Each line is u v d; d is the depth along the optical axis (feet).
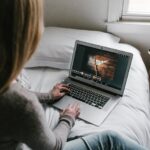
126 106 4.05
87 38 5.54
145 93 4.54
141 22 6.07
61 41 5.34
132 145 3.37
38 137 2.39
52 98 4.05
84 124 3.70
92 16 6.18
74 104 3.93
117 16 6.06
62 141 2.93
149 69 6.37
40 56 5.15
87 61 4.52
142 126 3.82
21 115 2.19
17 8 1.73
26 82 4.26
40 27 1.95
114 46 5.52
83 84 4.53
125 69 4.17
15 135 2.28
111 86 4.29
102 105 4.03
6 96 2.08
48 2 6.12
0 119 2.17
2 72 1.88
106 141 3.41
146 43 6.31
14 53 1.82
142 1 6.10
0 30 1.78
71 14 6.26
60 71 5.05
